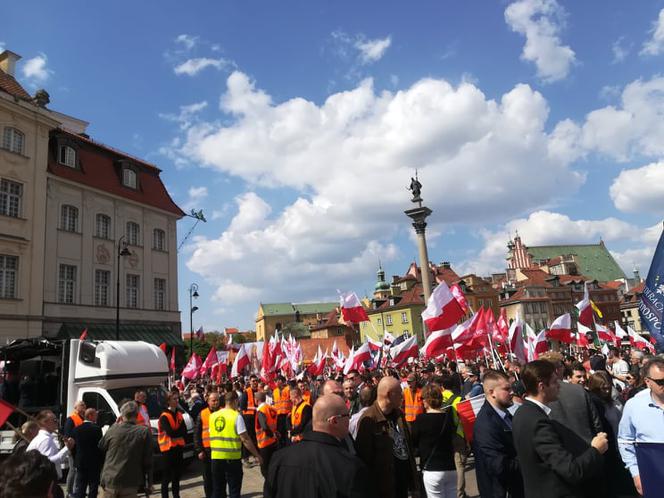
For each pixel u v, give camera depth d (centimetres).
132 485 754
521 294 9306
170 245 3784
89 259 3152
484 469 511
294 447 362
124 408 786
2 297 2638
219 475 846
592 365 1197
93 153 3372
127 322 3322
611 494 530
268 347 2309
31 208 2834
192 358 2655
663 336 772
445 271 9300
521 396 747
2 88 2814
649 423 457
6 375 1566
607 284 11169
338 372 2533
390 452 479
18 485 267
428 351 1347
